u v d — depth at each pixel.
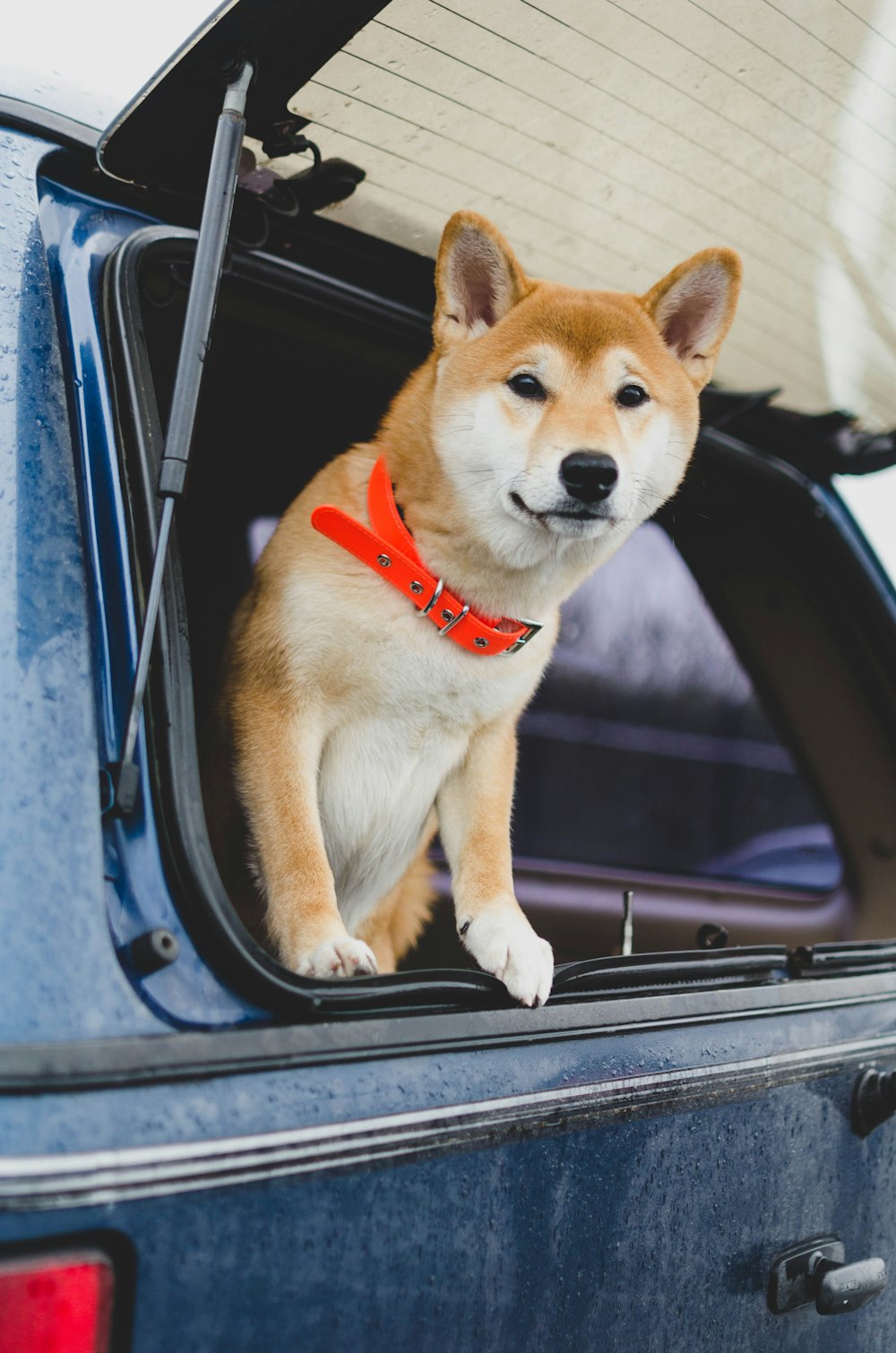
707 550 2.58
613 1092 1.15
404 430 1.89
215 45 1.24
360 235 1.90
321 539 1.77
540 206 1.94
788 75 1.56
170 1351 0.82
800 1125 1.38
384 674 1.75
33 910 0.87
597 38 1.48
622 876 2.68
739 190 1.84
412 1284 0.97
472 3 1.39
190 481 2.28
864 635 2.37
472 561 1.84
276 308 1.87
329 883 1.65
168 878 0.99
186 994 0.94
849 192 1.77
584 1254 1.11
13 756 0.92
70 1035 0.85
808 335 2.12
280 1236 0.88
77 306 1.28
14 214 1.21
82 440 1.18
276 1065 0.93
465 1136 1.01
